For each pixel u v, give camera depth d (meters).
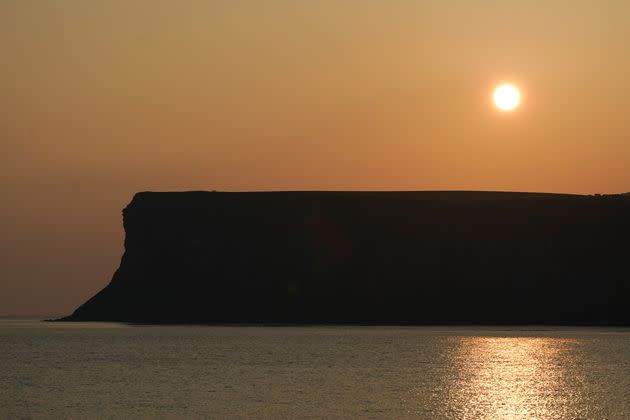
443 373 132.88
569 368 140.50
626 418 92.25
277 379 125.19
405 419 91.56
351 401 103.06
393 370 137.25
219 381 123.00
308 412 95.56
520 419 91.75
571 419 91.75
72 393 110.88
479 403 101.69
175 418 92.31
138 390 113.31
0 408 99.38
